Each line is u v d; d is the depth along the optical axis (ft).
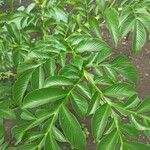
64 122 0.93
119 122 0.94
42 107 1.22
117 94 0.97
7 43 1.38
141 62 4.22
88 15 1.40
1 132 1.18
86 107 0.96
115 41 1.21
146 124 0.94
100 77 1.02
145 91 3.89
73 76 1.02
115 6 1.32
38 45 1.21
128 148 0.91
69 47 1.16
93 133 0.93
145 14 1.22
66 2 1.48
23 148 0.96
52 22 1.37
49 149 0.94
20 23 1.45
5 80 2.26
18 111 1.78
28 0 4.64
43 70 1.12
